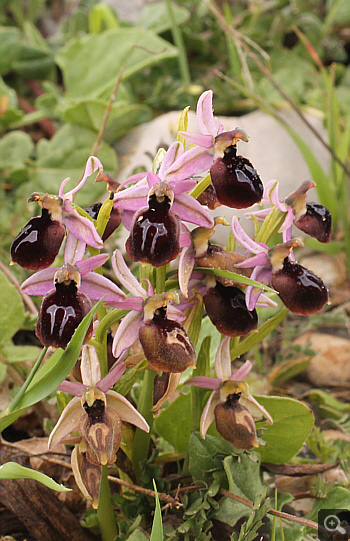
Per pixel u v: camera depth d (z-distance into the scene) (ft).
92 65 2.03
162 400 1.16
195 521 1.21
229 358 1.18
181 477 1.26
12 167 1.93
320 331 1.70
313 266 1.94
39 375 1.14
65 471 1.36
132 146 1.96
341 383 1.57
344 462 1.28
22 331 1.60
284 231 1.17
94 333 1.16
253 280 1.10
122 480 1.24
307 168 2.04
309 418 1.24
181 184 1.10
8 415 1.10
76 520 1.26
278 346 1.66
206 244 1.13
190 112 2.04
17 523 1.29
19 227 1.77
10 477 1.09
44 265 1.10
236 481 1.22
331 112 1.94
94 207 1.17
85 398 1.11
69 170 1.90
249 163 1.11
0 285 1.39
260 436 1.22
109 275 1.66
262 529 1.23
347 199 2.05
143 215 1.09
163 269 1.14
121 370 1.13
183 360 1.10
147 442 1.23
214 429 1.28
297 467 1.30
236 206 1.10
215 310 1.14
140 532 1.18
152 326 1.11
